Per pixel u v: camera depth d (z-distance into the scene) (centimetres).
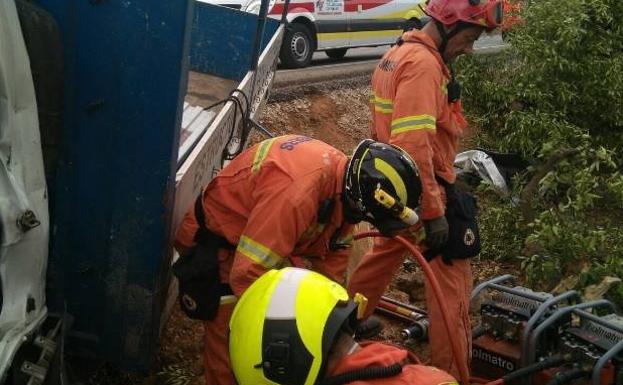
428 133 356
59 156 295
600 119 856
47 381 273
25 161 255
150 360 324
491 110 866
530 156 760
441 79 371
